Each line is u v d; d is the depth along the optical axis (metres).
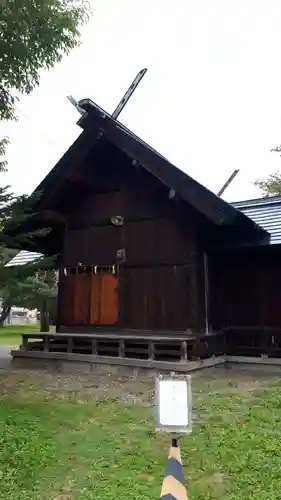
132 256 9.96
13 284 7.43
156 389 2.78
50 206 10.59
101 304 10.17
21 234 8.27
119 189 10.44
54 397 6.50
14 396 6.59
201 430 4.83
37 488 3.56
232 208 8.05
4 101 7.27
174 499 2.57
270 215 10.57
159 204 9.83
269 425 4.94
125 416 5.44
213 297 10.06
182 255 9.34
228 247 9.26
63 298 10.77
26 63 7.12
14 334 23.42
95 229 10.62
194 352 8.55
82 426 5.05
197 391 6.75
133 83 10.38
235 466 3.86
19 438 4.61
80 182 10.33
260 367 9.12
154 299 9.48
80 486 3.57
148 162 9.04
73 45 7.31
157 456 4.13
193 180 8.48
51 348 10.09
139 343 9.04
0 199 7.29
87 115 9.53
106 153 10.45
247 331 9.70
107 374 8.56
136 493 3.40
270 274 9.73
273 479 3.59
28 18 6.57
